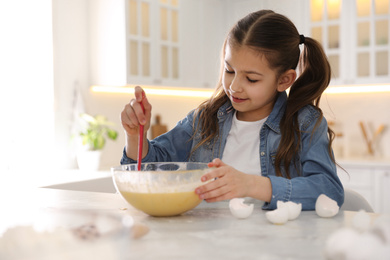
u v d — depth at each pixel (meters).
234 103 1.31
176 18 3.30
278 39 1.27
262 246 0.65
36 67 2.92
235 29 1.29
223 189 0.91
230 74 1.30
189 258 0.59
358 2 3.25
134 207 0.91
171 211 0.88
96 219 0.56
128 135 1.22
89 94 3.14
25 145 2.87
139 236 0.71
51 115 2.93
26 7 2.89
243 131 1.46
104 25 3.04
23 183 2.27
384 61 3.20
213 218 0.88
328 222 0.83
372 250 0.50
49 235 0.51
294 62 1.35
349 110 3.70
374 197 3.10
